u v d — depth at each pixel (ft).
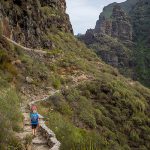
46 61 151.23
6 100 59.21
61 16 263.70
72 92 121.80
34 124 49.78
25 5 167.53
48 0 261.85
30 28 171.12
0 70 90.43
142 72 572.92
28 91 99.66
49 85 117.60
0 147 34.88
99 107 127.95
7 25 142.31
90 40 625.00
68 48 222.28
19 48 125.80
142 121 141.90
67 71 153.58
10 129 42.96
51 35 212.84
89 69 170.60
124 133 127.65
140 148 125.39
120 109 139.23
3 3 146.30
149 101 183.21
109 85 146.72
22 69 110.93
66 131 58.23
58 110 95.04
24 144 41.34
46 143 47.14
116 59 576.61
